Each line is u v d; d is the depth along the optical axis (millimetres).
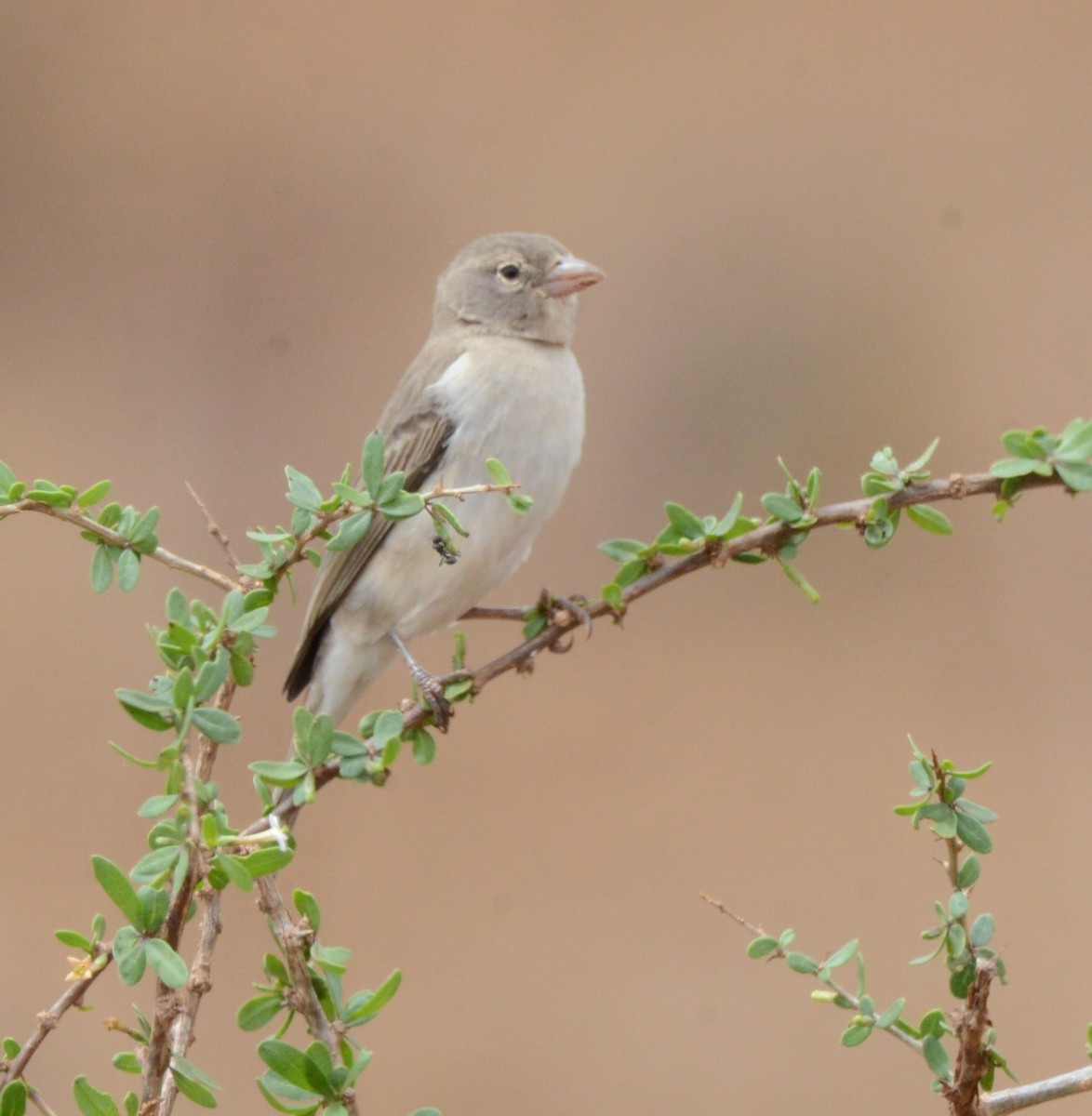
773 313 16156
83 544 14328
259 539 4121
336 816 12406
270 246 16641
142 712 3615
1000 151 16859
